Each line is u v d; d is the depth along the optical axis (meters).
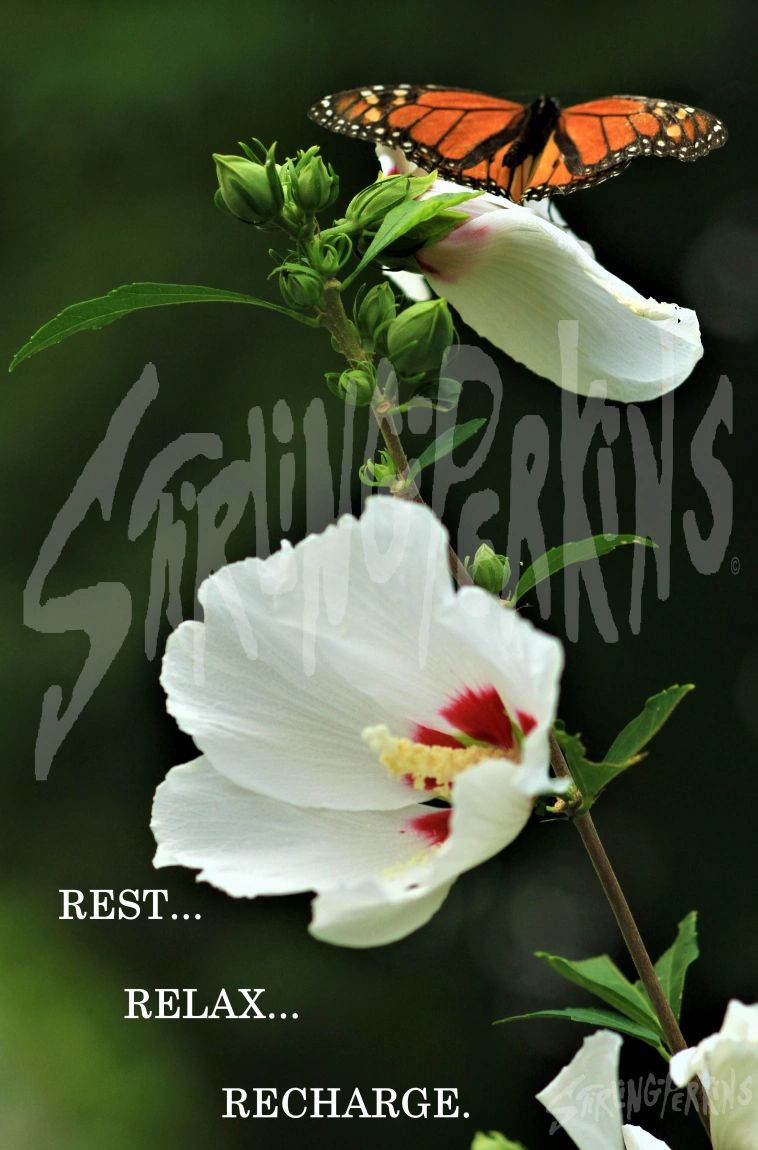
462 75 1.82
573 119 0.85
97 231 1.83
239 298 0.85
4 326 1.83
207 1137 1.69
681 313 0.86
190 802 0.80
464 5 1.83
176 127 1.84
